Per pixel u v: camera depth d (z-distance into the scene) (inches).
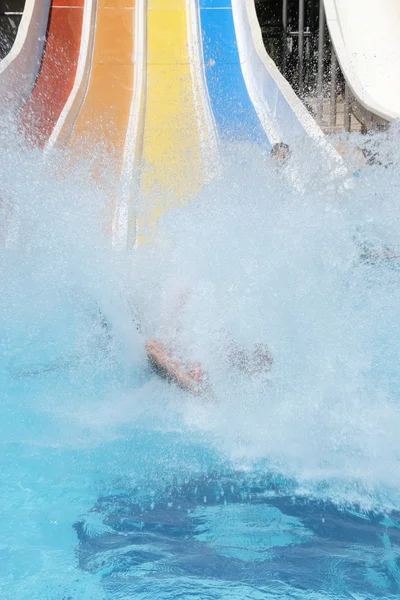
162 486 110.6
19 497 107.4
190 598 79.7
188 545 91.8
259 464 119.1
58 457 121.7
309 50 671.1
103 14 565.6
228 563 88.1
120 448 125.7
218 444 127.0
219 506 103.7
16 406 144.4
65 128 415.5
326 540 92.9
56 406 143.8
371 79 493.0
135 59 519.8
